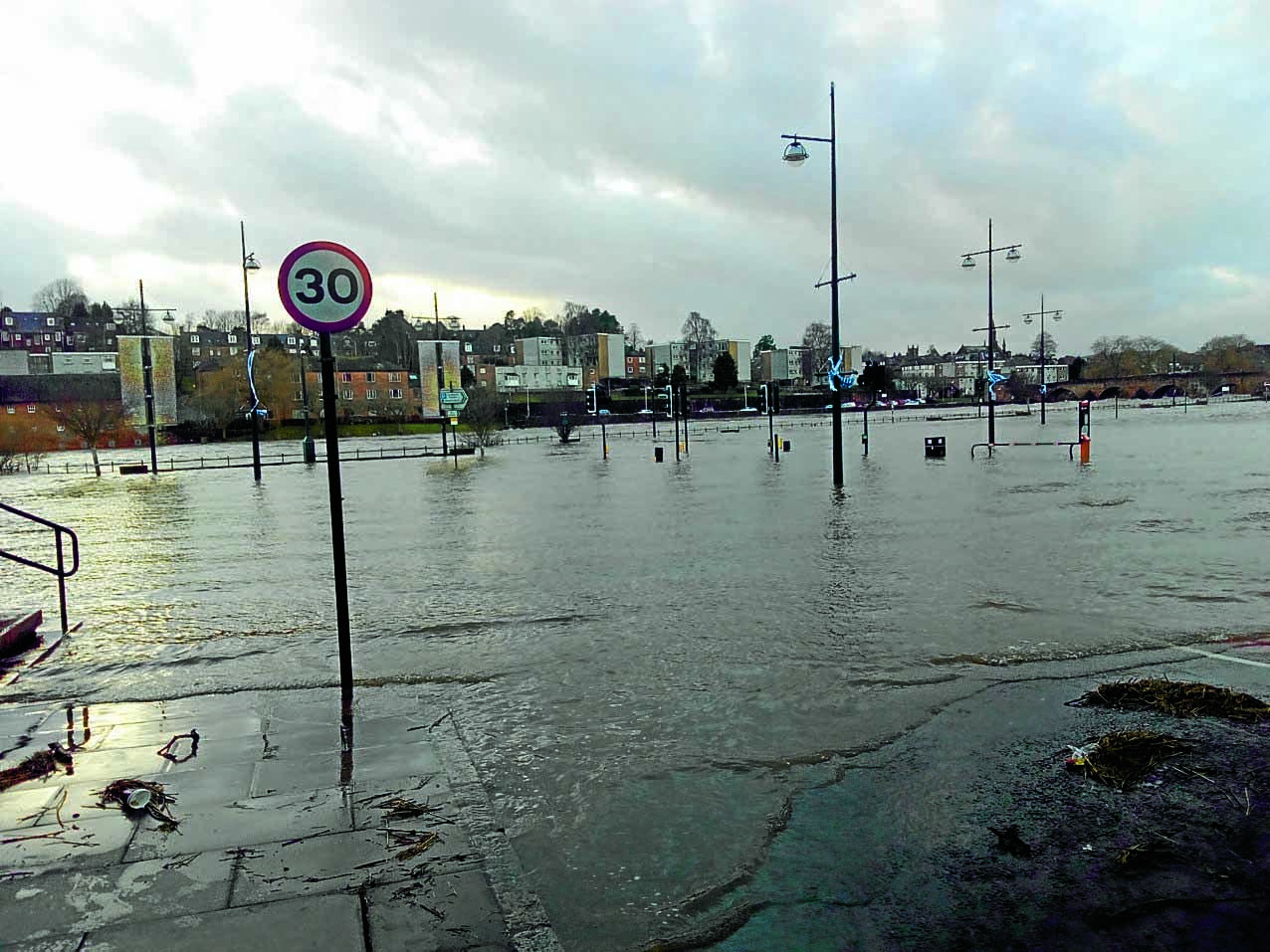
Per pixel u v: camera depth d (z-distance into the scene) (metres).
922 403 146.62
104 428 59.56
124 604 9.86
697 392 135.50
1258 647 6.90
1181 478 21.89
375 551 13.88
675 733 5.30
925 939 3.17
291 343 149.50
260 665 7.02
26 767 4.60
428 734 5.16
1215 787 4.34
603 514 18.33
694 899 3.44
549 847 3.87
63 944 2.94
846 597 9.09
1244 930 3.17
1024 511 16.08
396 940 2.98
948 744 5.03
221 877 3.40
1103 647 6.97
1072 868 3.63
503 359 157.62
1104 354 168.25
